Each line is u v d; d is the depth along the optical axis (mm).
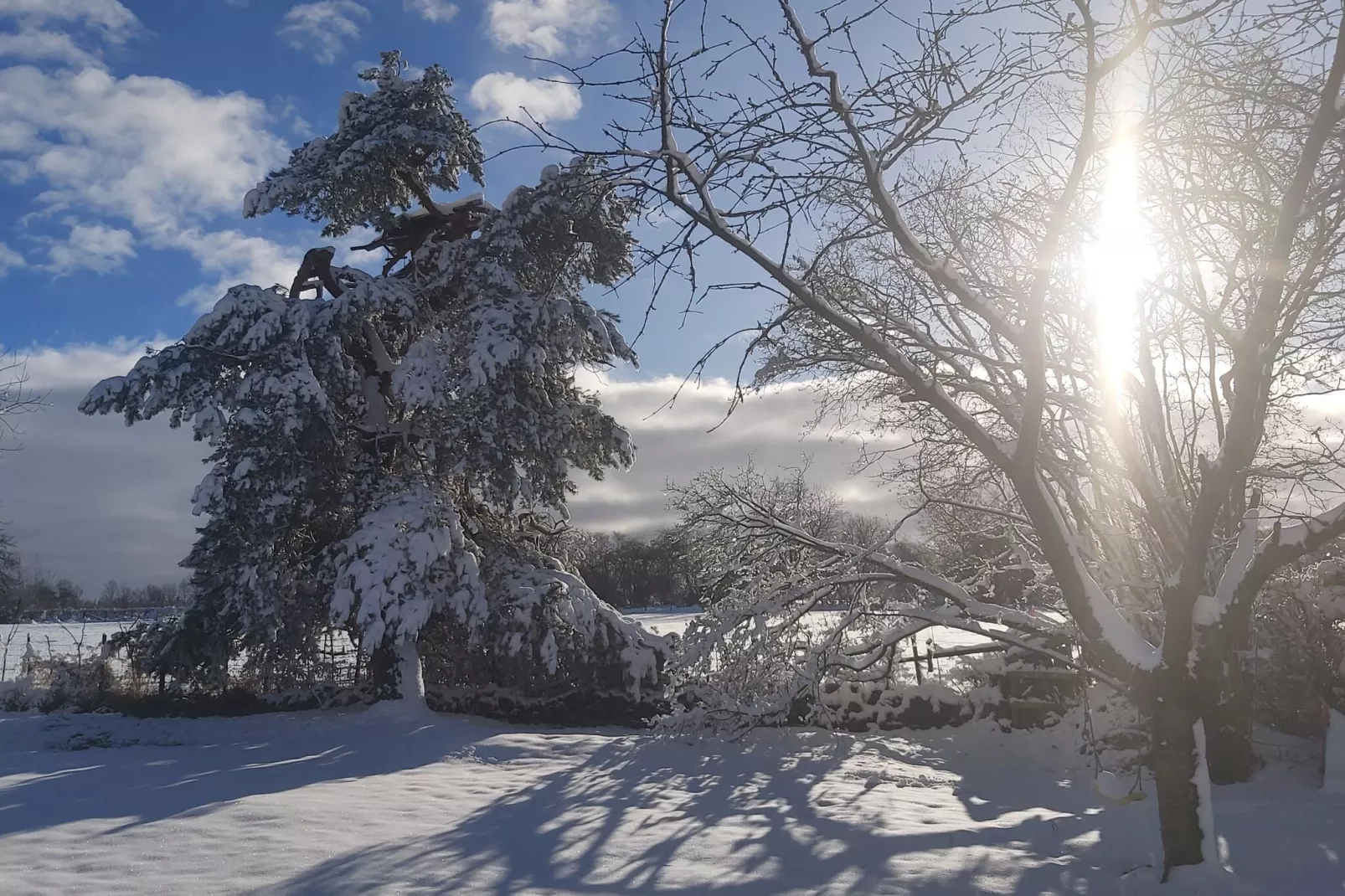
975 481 13016
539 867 7410
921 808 9844
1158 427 9352
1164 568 10555
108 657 19219
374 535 16750
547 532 20281
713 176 7246
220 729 16031
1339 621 11438
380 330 20141
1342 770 9930
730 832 8633
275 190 18141
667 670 14172
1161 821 7059
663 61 7289
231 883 6922
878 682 15570
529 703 17391
